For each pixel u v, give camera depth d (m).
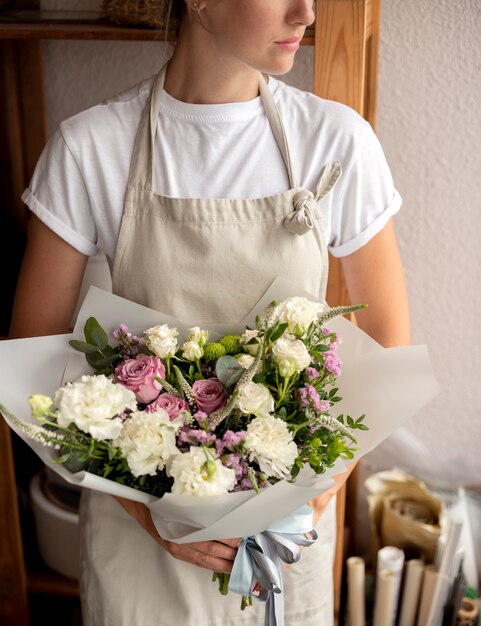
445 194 1.85
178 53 1.31
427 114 1.78
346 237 1.38
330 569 1.52
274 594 1.25
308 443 1.12
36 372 1.25
